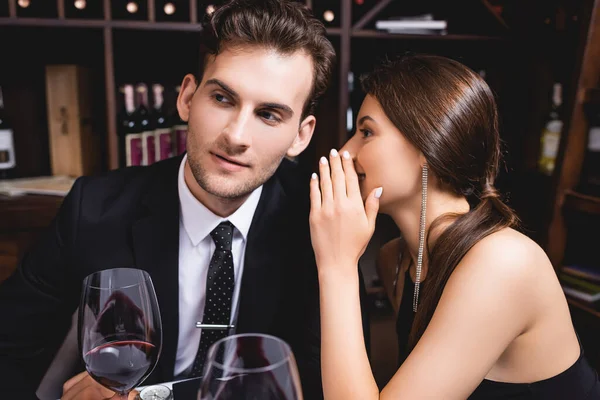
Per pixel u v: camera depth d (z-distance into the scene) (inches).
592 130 72.9
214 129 39.6
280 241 47.0
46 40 82.4
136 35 79.0
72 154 82.8
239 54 38.6
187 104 44.4
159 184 47.3
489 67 96.2
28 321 45.5
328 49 42.4
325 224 39.4
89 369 29.5
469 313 37.4
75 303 46.8
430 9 92.0
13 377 42.5
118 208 46.8
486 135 42.0
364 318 46.5
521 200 91.4
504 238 39.0
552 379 41.7
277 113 39.9
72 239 45.9
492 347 38.0
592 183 74.0
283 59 39.0
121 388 30.3
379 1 87.1
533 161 93.3
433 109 39.9
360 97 91.4
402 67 42.0
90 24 71.7
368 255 87.6
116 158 76.5
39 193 77.1
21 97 84.2
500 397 42.8
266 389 20.8
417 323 41.3
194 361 45.5
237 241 46.7
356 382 35.4
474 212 41.0
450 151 40.2
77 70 79.9
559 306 40.4
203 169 40.7
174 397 32.6
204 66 40.9
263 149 40.5
